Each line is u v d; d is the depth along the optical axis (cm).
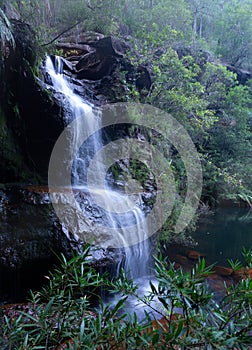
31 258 238
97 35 741
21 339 94
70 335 93
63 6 619
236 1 1633
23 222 255
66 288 114
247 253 104
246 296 84
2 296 226
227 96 943
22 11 486
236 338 72
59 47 772
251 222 734
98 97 580
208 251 469
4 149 335
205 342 74
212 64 831
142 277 338
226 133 931
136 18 754
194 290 85
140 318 211
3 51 319
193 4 1405
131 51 592
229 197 893
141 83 598
